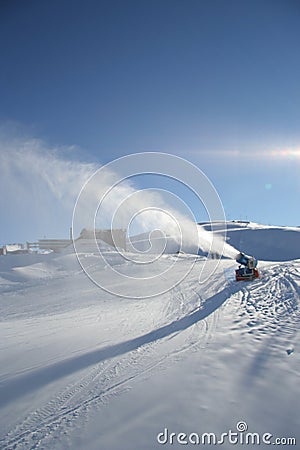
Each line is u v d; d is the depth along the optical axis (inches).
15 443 109.6
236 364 160.1
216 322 259.9
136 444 101.9
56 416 126.6
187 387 138.7
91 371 174.2
